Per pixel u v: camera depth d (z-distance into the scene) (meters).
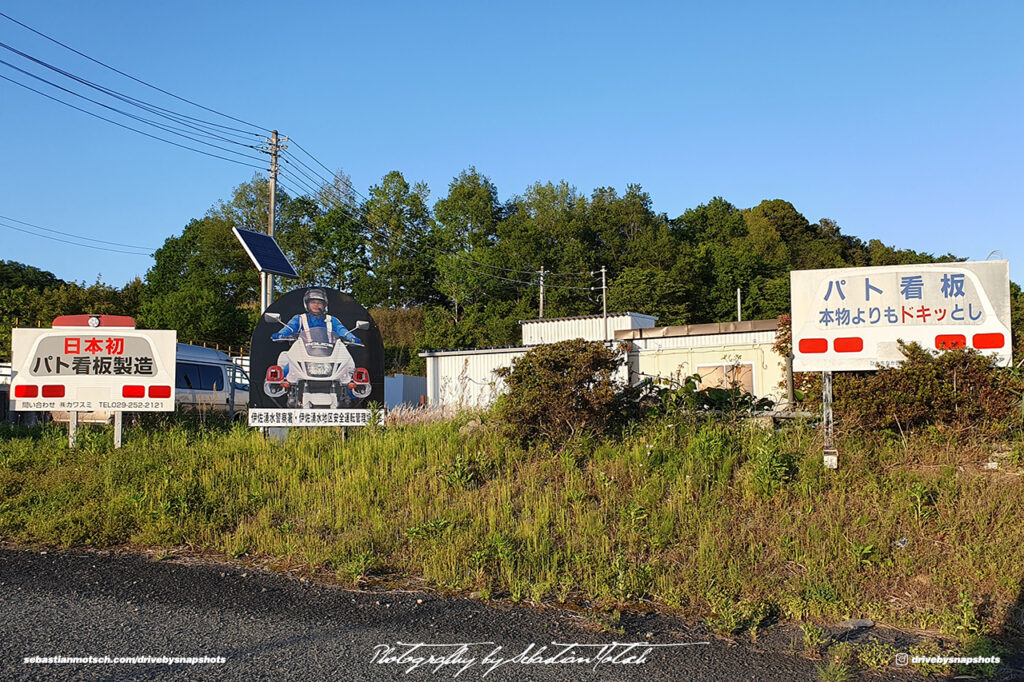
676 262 57.81
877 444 9.66
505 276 58.66
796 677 5.58
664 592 7.18
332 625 6.36
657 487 9.14
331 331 12.95
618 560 7.53
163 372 12.35
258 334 12.79
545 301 57.38
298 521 9.27
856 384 9.81
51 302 36.50
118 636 5.98
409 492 9.70
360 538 8.45
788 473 9.06
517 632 6.34
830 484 8.89
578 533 8.45
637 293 53.38
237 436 12.51
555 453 10.59
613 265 61.91
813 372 10.61
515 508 9.23
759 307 56.28
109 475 10.36
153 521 9.04
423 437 11.80
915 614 6.78
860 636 6.39
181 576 7.58
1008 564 7.20
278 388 12.74
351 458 11.23
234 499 9.74
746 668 5.72
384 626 6.38
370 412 12.77
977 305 9.61
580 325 30.69
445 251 66.38
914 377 9.52
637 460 9.83
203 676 5.27
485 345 53.44
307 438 12.30
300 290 12.95
